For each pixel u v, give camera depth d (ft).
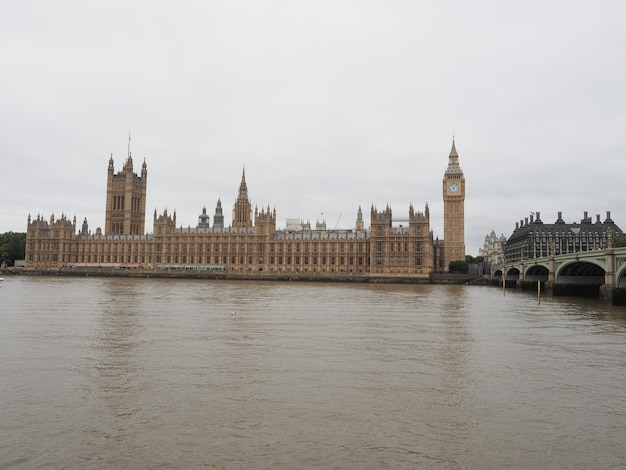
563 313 249.55
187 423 81.71
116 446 72.54
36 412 86.12
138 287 451.12
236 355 133.18
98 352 135.33
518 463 69.10
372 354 137.49
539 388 104.94
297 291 433.07
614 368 123.54
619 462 69.82
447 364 126.21
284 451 71.56
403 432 79.36
